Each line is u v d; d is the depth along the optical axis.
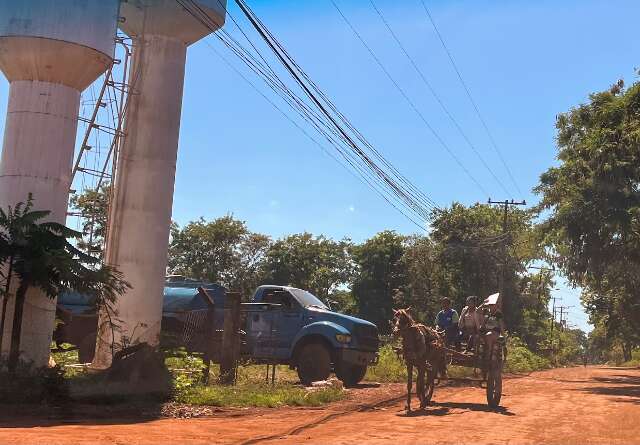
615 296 45.84
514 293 52.56
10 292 13.97
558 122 29.11
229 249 62.16
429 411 13.16
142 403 12.05
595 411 14.40
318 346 18.34
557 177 28.36
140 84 19.11
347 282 68.38
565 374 37.44
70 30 14.95
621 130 24.03
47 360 14.58
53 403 11.34
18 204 12.90
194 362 15.67
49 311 14.60
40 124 15.18
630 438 10.24
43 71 15.17
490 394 14.61
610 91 28.34
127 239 18.44
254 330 19.22
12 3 14.98
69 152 15.66
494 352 14.82
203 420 10.87
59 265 12.15
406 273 56.66
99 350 17.39
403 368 22.73
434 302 53.47
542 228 27.88
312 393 14.51
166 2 18.89
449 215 52.09
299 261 65.00
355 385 19.55
